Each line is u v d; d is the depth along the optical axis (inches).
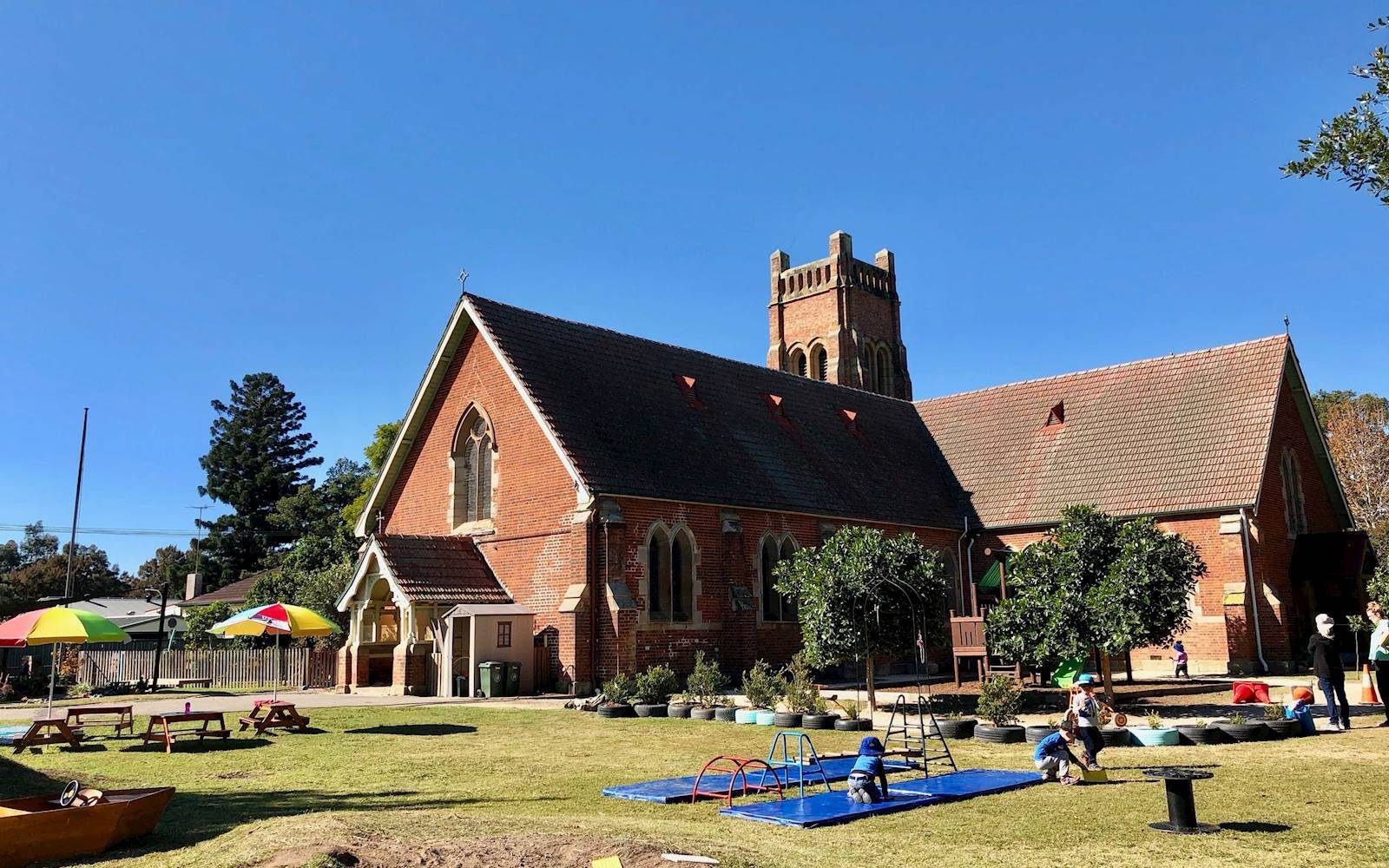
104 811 392.5
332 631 895.7
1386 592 995.9
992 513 1683.1
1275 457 1498.5
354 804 494.3
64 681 1515.7
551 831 386.9
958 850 387.2
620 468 1229.1
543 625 1203.2
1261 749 655.1
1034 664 1007.6
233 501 3757.4
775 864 348.5
